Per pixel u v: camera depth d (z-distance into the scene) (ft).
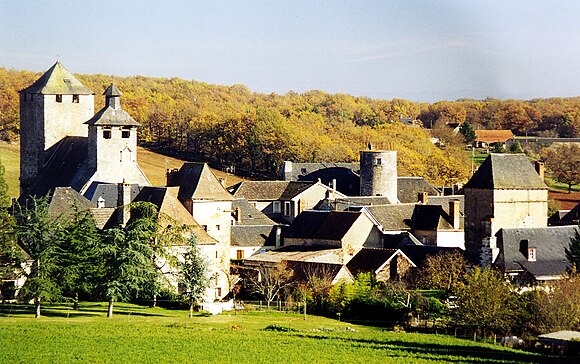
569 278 365.40
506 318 345.72
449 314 360.89
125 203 419.54
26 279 378.12
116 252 367.86
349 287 385.91
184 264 381.19
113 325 342.85
